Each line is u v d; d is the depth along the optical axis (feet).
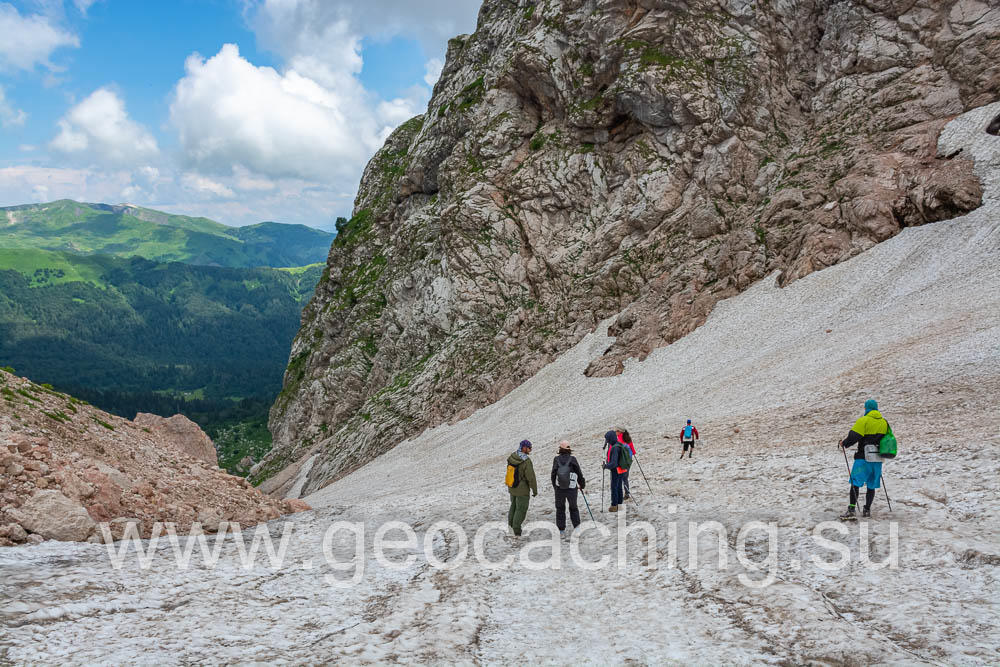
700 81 190.19
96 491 46.34
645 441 89.97
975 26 155.22
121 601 28.48
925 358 81.30
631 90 198.18
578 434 117.50
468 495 65.92
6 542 37.35
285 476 247.29
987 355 73.41
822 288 135.54
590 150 219.41
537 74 232.53
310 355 332.19
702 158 188.75
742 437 74.69
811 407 79.46
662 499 47.73
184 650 22.54
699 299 159.94
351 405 264.31
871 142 158.81
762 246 158.81
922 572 26.53
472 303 226.17
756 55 187.73
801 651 21.20
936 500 35.60
